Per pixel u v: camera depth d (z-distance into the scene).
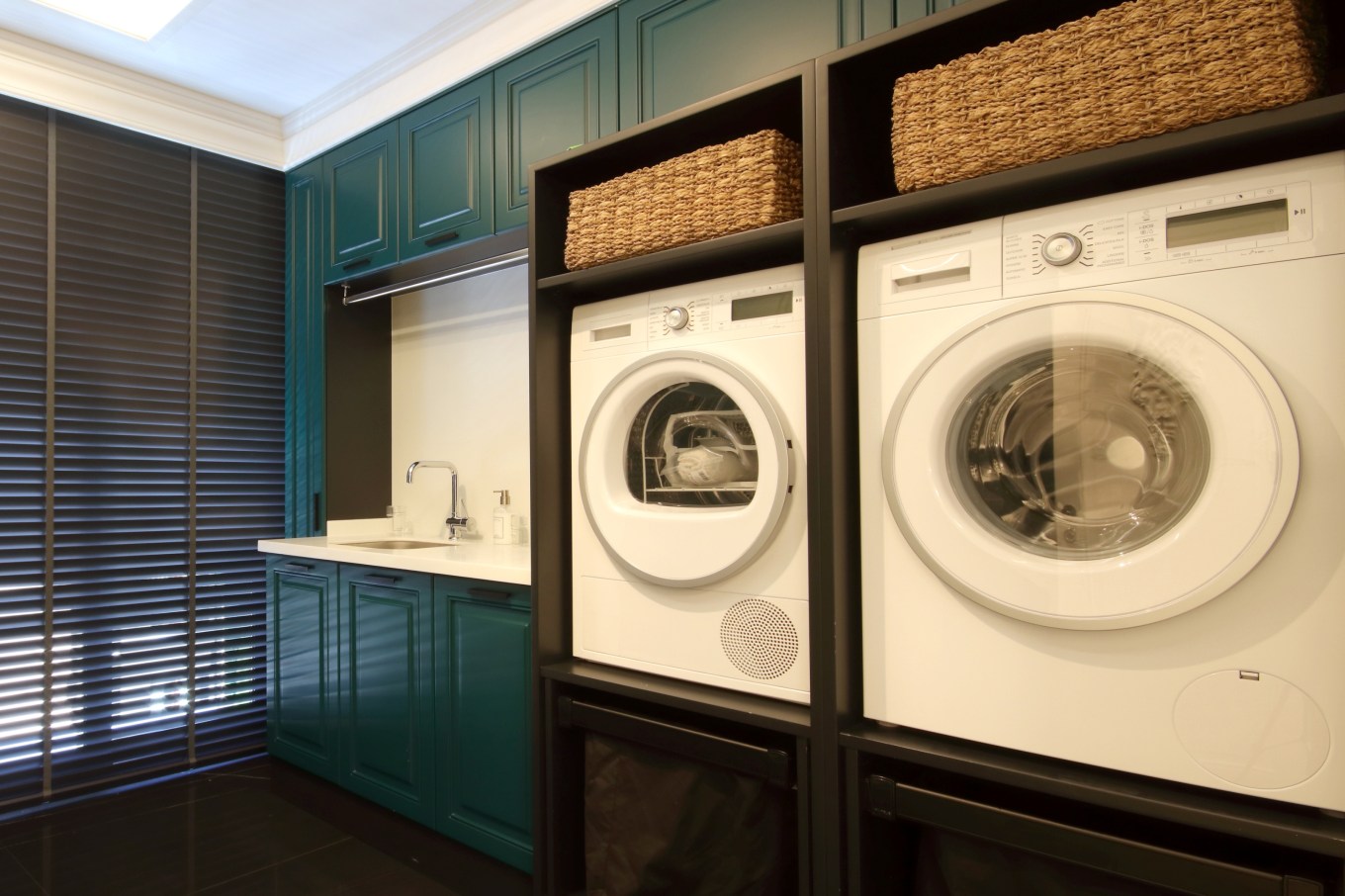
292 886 2.15
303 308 3.37
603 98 2.30
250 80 3.04
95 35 2.72
